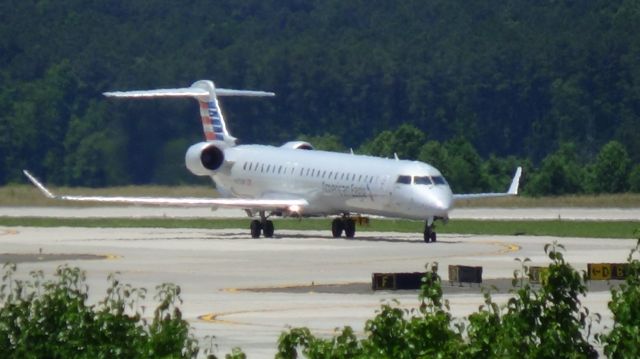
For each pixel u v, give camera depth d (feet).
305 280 464.65
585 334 291.99
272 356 292.20
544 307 220.23
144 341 227.20
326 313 367.04
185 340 226.99
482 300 393.50
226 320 352.28
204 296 411.75
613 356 216.54
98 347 226.99
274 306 384.27
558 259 223.92
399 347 218.59
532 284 393.50
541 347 215.72
